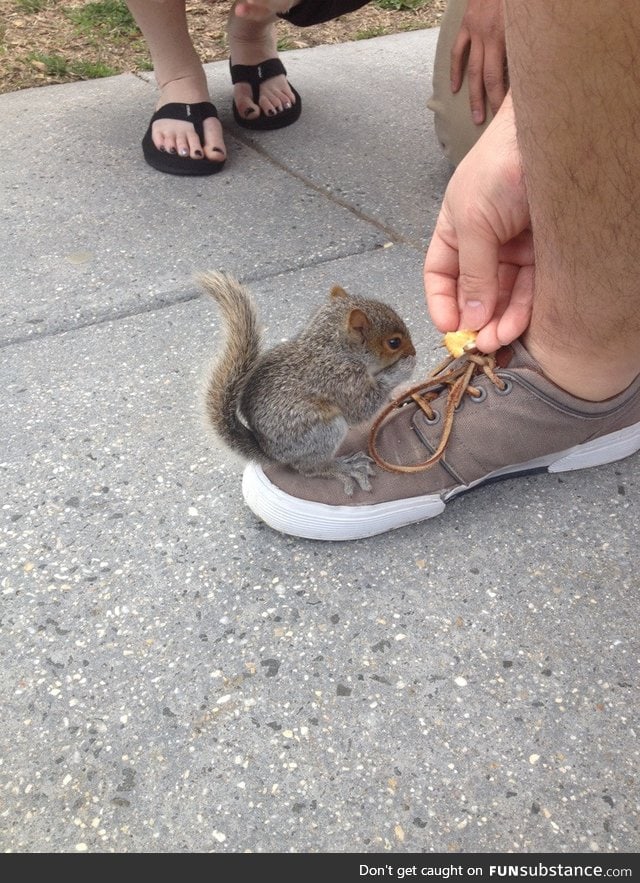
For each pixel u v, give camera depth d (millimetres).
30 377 941
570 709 703
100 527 812
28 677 720
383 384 829
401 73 1517
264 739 690
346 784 671
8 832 652
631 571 778
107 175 1237
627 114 613
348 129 1348
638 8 562
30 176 1234
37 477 848
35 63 1514
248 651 734
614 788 668
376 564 787
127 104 1405
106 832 653
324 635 742
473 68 1046
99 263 1083
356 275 1067
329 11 1186
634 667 723
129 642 739
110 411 907
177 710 704
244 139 1324
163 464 861
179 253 1100
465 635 742
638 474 850
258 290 1045
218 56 1555
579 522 813
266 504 792
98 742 689
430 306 849
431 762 680
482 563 786
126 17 1651
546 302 754
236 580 776
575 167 657
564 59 606
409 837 650
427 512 809
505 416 796
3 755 683
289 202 1189
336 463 802
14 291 1042
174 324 1004
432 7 1784
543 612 754
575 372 780
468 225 786
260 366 802
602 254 689
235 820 657
